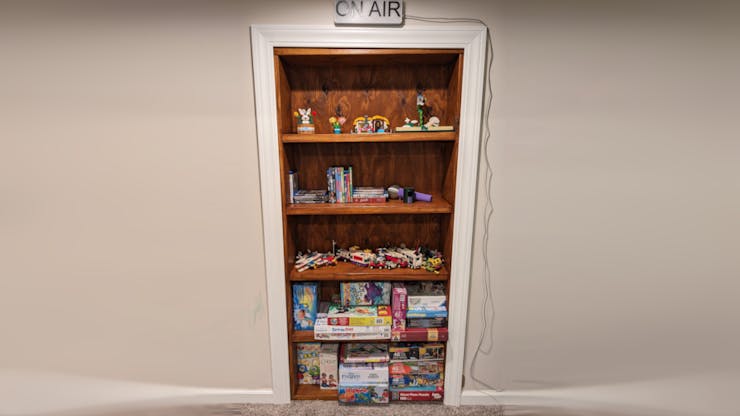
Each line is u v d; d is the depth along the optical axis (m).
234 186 1.58
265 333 1.73
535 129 1.53
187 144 1.54
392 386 1.80
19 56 1.45
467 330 1.73
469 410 1.77
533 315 1.71
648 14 1.43
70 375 1.74
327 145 1.72
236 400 1.79
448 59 1.54
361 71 1.65
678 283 1.66
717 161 1.54
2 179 1.54
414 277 1.64
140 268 1.65
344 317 1.66
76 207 1.58
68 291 1.66
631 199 1.59
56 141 1.52
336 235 1.82
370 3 1.38
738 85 1.48
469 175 1.53
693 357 1.72
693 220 1.60
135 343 1.72
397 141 1.59
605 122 1.52
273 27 1.40
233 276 1.67
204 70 1.47
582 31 1.45
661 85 1.49
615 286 1.67
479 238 1.64
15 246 1.60
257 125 1.49
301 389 1.83
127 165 1.55
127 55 1.46
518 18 1.44
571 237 1.63
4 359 1.70
